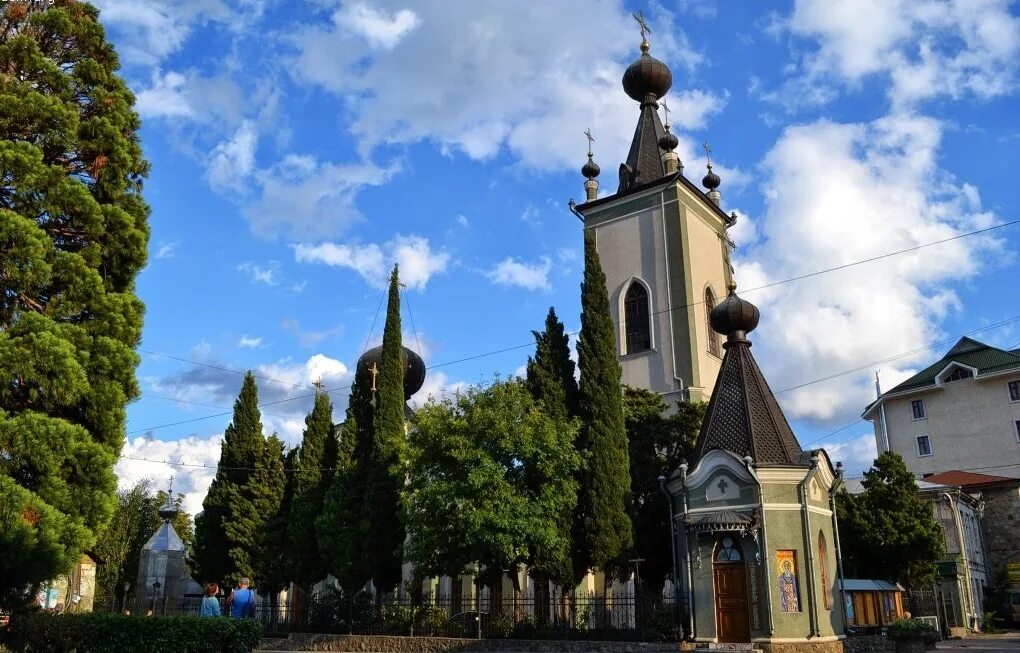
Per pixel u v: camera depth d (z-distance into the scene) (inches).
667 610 1229.7
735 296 1376.7
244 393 1990.7
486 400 1344.7
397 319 1649.9
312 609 1565.0
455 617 1355.8
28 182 864.9
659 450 1600.6
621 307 2038.6
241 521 1831.9
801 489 1205.7
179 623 781.9
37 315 837.8
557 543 1251.8
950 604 2017.7
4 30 960.3
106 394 874.1
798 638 1143.0
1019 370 2645.2
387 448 1542.8
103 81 982.4
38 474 820.0
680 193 2028.8
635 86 2235.5
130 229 947.3
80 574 1766.7
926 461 2819.9
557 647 1190.9
